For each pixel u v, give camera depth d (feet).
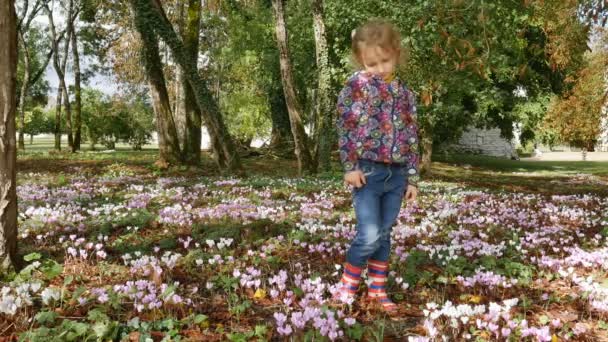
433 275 15.47
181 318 12.05
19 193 33.32
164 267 15.96
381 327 11.44
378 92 11.63
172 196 33.73
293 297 12.91
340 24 63.77
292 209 29.14
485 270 16.17
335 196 36.17
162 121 61.11
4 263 14.84
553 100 91.97
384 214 12.10
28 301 12.14
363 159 11.71
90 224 22.59
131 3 54.13
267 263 16.75
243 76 99.81
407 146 11.84
